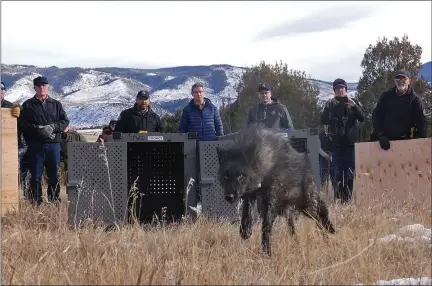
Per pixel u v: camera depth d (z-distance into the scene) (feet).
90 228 23.49
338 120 37.99
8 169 31.01
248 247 21.71
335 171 38.19
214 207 28.71
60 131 35.09
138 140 28.63
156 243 20.54
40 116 34.55
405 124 34.78
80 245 19.84
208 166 28.89
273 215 21.98
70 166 27.48
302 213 24.29
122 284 15.38
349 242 21.22
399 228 24.98
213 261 18.37
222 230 23.95
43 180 42.96
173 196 31.14
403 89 34.60
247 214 22.85
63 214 28.17
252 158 21.31
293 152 23.36
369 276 17.21
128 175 30.86
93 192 27.58
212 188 28.76
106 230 27.45
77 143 27.55
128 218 28.63
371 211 27.84
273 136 22.53
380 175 35.58
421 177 32.19
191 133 29.22
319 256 19.76
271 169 21.84
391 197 34.14
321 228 23.97
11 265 17.07
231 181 21.13
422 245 21.21
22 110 34.50
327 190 35.53
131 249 19.06
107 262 16.98
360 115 38.32
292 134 28.73
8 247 19.71
